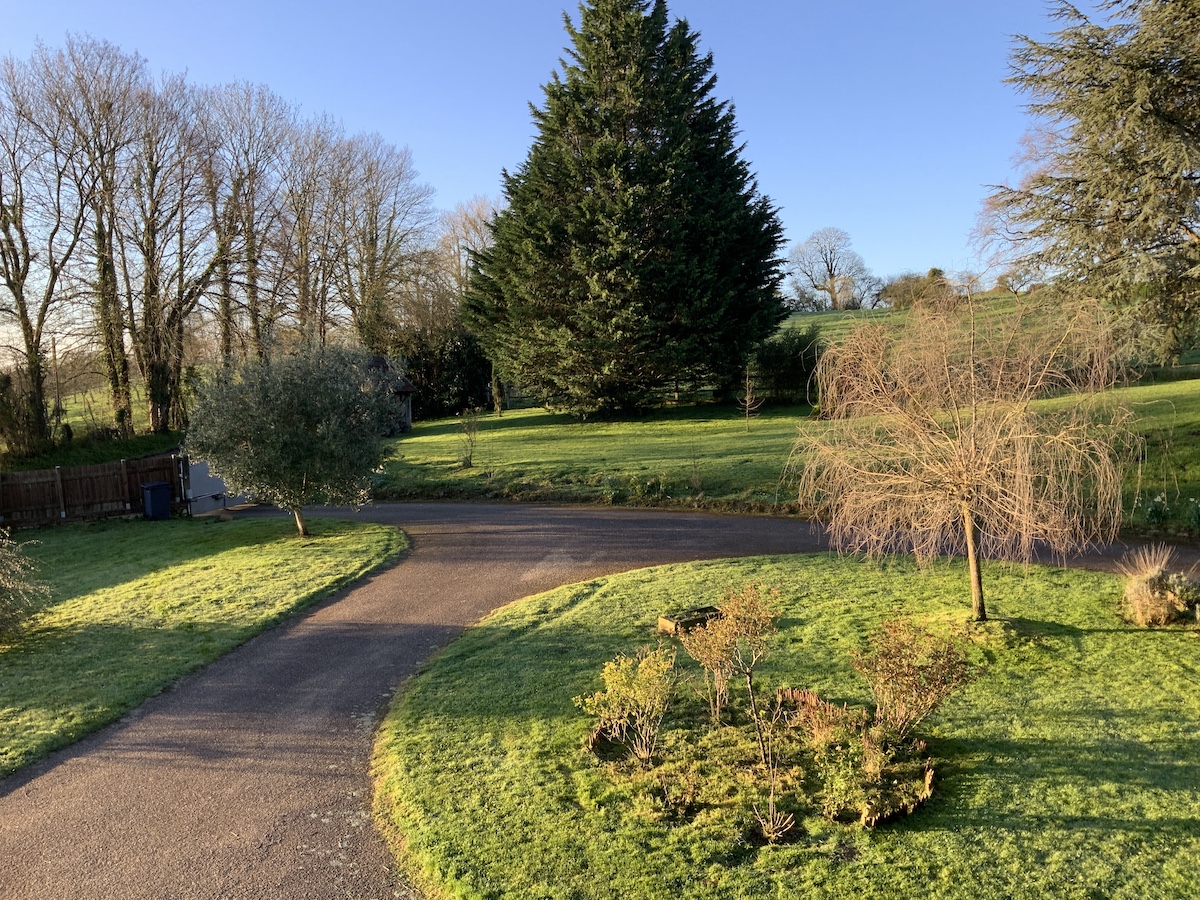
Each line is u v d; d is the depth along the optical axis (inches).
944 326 301.0
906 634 241.4
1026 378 288.4
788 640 319.9
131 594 468.1
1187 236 652.1
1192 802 193.2
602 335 1114.7
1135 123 613.0
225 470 593.3
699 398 1400.1
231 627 384.5
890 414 309.6
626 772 222.7
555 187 1200.8
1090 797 198.2
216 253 1190.9
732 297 1125.7
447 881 175.2
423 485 815.7
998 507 291.4
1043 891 162.2
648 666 237.3
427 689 291.0
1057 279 705.0
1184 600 323.0
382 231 1707.7
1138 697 254.1
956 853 177.2
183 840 199.5
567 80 1238.3
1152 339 607.2
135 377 1289.4
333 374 613.9
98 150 1061.1
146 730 272.4
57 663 342.6
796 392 1245.1
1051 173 713.0
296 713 281.6
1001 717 245.1
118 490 807.1
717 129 1251.8
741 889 167.2
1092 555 447.8
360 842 196.1
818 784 212.7
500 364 1342.3
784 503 623.8
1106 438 294.8
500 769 226.4
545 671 301.0
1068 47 671.1
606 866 177.8
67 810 217.8
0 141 1001.5
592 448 954.7
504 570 478.3
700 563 460.1
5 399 977.5
